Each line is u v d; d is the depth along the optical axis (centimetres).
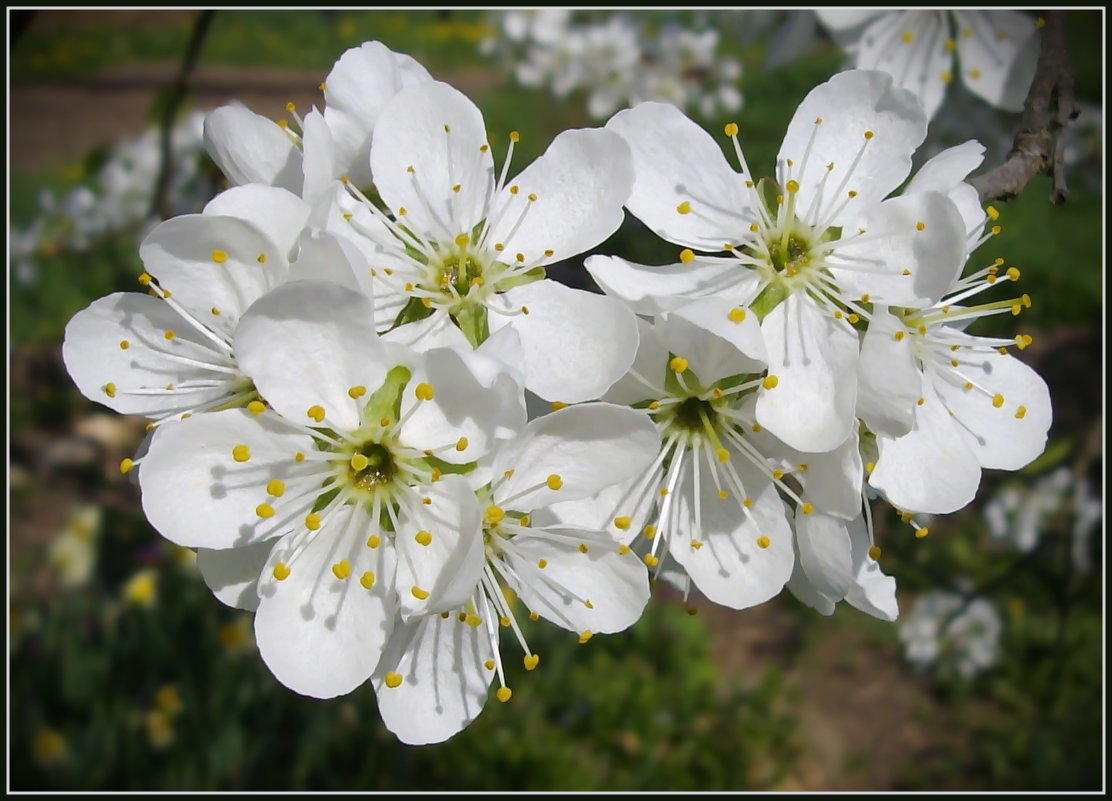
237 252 7
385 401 7
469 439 7
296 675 7
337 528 7
